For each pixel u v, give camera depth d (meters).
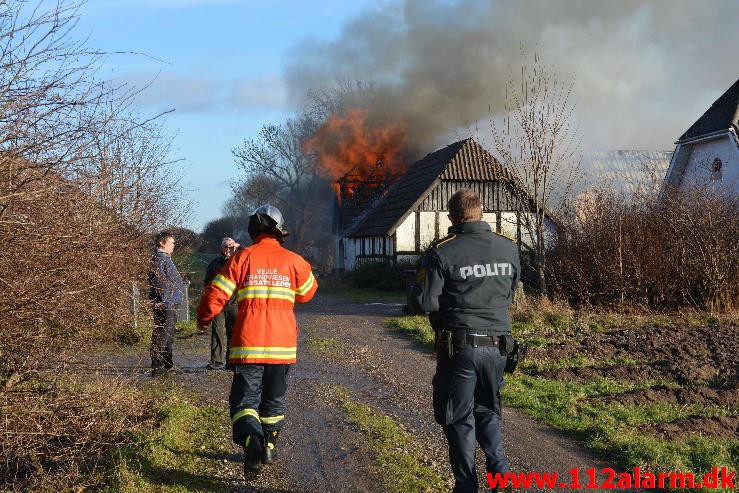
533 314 13.12
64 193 4.55
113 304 5.33
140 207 5.96
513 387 7.95
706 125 23.95
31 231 4.33
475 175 26.62
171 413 6.25
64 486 4.58
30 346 4.66
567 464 5.38
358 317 15.68
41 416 4.73
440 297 4.38
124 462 4.83
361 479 4.86
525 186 15.88
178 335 12.48
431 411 6.90
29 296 4.39
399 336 12.41
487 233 4.45
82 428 5.01
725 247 14.35
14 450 4.59
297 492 4.65
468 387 4.27
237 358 4.84
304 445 5.65
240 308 4.91
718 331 11.54
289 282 5.00
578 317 13.35
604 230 15.24
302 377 8.52
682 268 14.49
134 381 7.15
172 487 4.64
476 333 4.26
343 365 9.40
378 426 6.17
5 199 4.12
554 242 16.59
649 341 10.78
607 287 14.97
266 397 4.94
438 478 4.88
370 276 26.61
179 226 12.43
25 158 4.30
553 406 7.11
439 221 26.78
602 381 8.34
